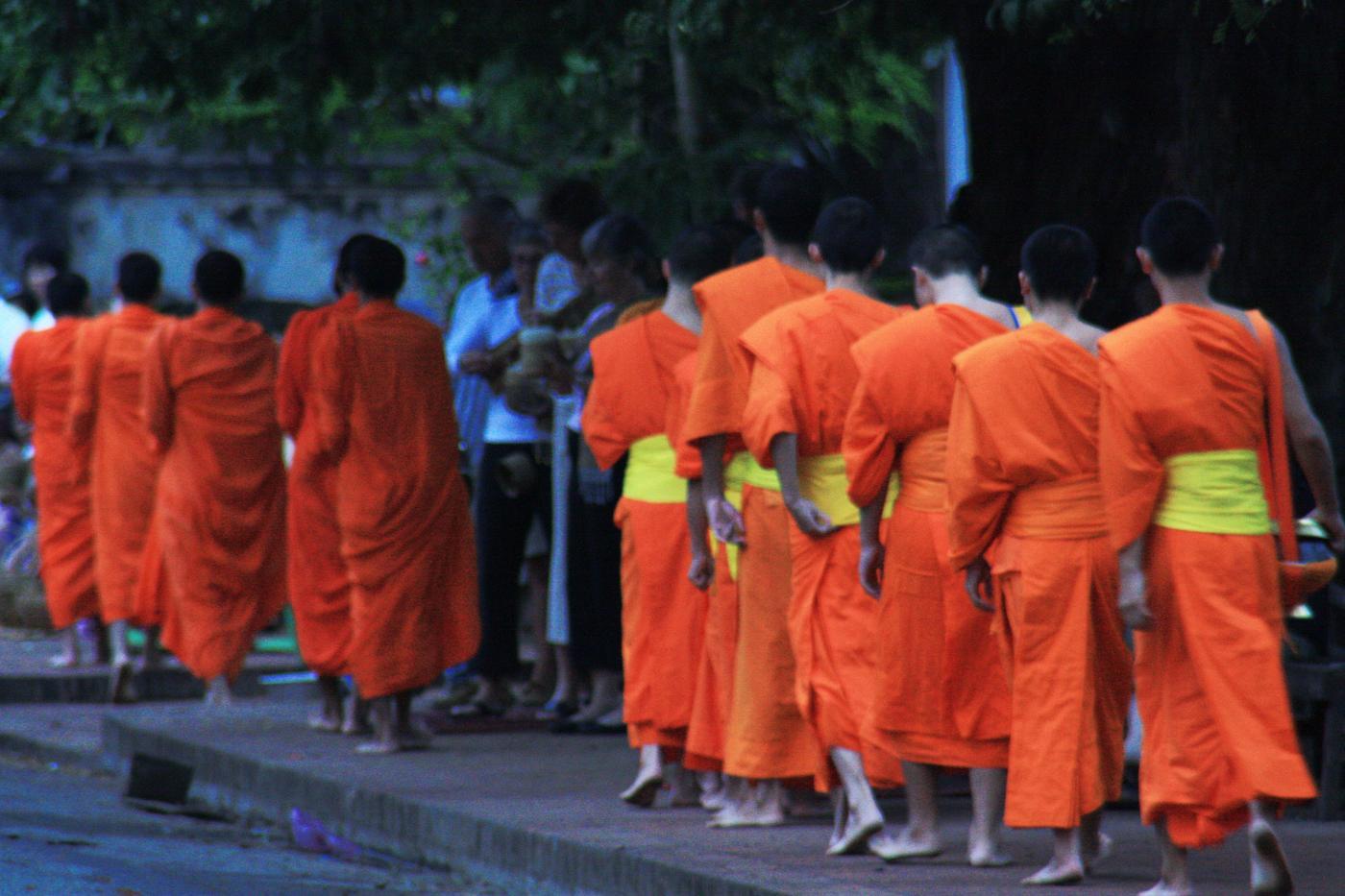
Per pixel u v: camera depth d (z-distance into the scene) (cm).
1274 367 1905
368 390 3045
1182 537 1869
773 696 2316
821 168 5044
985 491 2005
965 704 2098
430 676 3045
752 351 2222
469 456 3647
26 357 4156
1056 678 1994
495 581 3403
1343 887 1998
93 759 3516
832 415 2211
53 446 4191
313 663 3197
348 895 2294
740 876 2027
